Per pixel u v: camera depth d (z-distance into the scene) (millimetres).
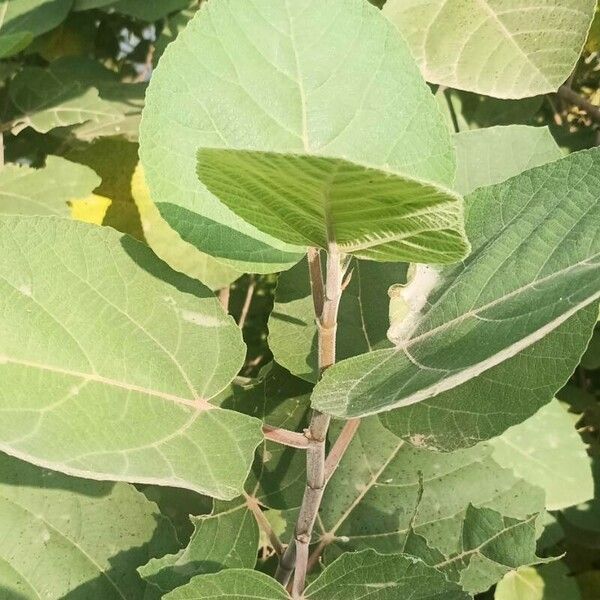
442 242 265
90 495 452
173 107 336
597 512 724
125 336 341
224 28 337
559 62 562
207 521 422
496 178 448
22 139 783
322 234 285
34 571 432
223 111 340
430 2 554
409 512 503
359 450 513
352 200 250
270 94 342
